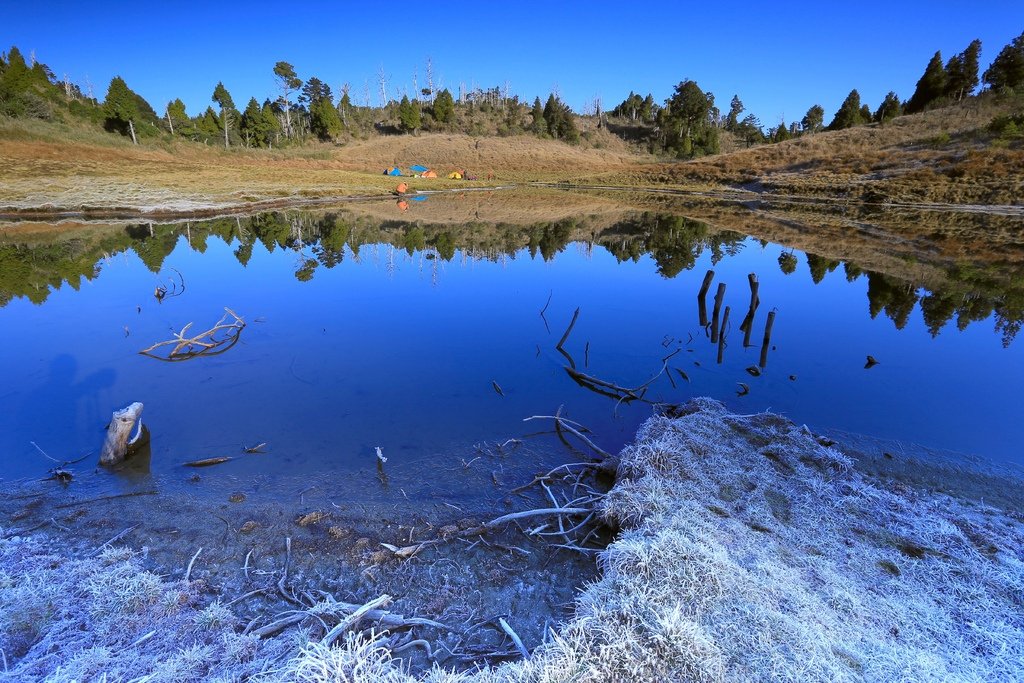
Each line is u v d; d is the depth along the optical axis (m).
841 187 40.00
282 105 82.00
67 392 8.55
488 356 10.88
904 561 4.62
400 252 21.75
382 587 4.72
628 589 4.02
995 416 8.06
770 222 29.12
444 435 7.66
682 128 84.81
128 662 3.50
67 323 12.14
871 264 18.83
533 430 7.91
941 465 6.66
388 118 91.44
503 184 56.94
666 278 17.66
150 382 9.09
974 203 32.50
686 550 4.28
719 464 6.19
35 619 3.88
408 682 3.28
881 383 9.41
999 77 59.03
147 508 5.75
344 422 7.93
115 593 4.15
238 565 4.94
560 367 10.37
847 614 3.95
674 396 9.14
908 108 70.25
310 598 4.45
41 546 5.00
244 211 31.92
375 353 10.91
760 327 12.69
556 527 5.59
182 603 4.29
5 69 51.66
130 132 54.41
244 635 3.86
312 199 38.38
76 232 23.42
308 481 6.40
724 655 3.43
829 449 6.68
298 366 10.06
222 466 6.66
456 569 4.97
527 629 4.28
